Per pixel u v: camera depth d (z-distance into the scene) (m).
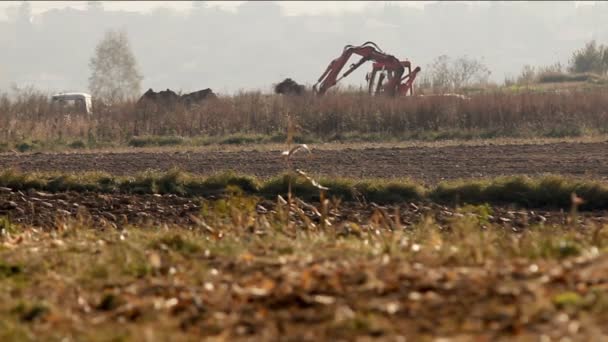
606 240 31.20
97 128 123.12
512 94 130.12
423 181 66.38
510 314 19.78
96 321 22.00
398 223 35.06
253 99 130.38
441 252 26.89
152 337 19.75
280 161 85.19
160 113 125.69
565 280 22.11
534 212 54.62
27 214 53.69
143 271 27.17
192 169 80.19
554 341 18.17
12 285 26.31
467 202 58.66
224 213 39.38
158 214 53.19
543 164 79.12
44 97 146.25
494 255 26.39
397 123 120.62
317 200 59.31
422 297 21.22
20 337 20.94
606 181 65.56
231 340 19.73
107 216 52.31
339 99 125.56
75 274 27.61
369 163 82.25
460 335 18.95
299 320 20.70
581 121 118.00
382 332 19.47
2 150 110.19
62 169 81.75
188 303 22.56
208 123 124.12
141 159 90.62
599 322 19.08
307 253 27.95
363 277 23.09
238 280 24.80
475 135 115.12
